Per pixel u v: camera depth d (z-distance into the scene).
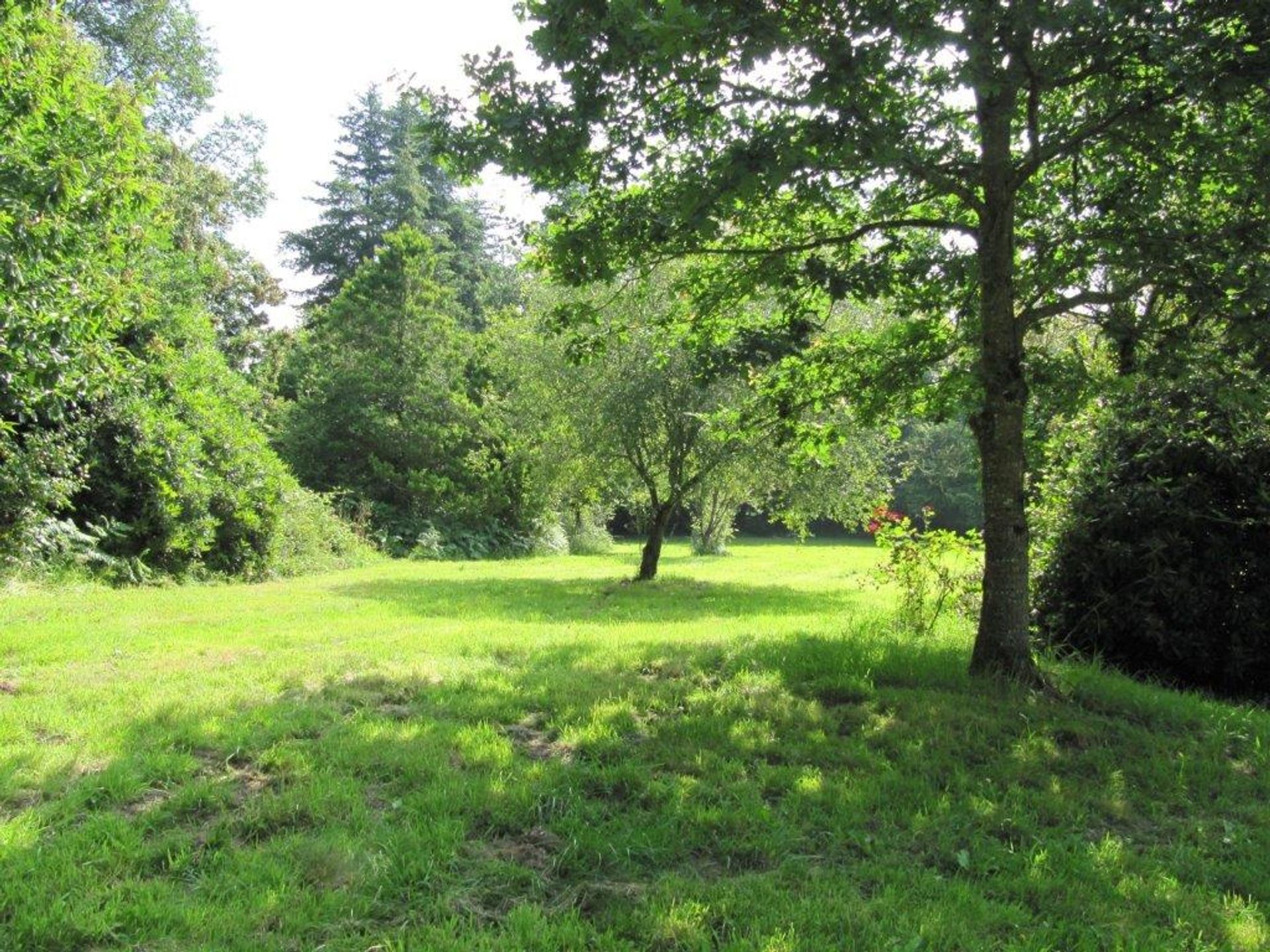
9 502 11.52
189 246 23.25
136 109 8.85
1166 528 7.37
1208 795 4.46
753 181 4.53
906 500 41.66
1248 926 3.16
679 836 3.69
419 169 42.50
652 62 4.37
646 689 5.88
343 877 3.23
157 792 3.93
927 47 4.35
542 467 17.45
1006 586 6.09
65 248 8.04
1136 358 6.34
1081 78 5.22
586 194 6.18
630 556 28.59
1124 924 3.13
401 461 28.09
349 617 9.99
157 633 8.16
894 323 9.11
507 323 20.09
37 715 4.89
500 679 6.13
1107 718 5.61
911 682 6.18
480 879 3.29
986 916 3.14
